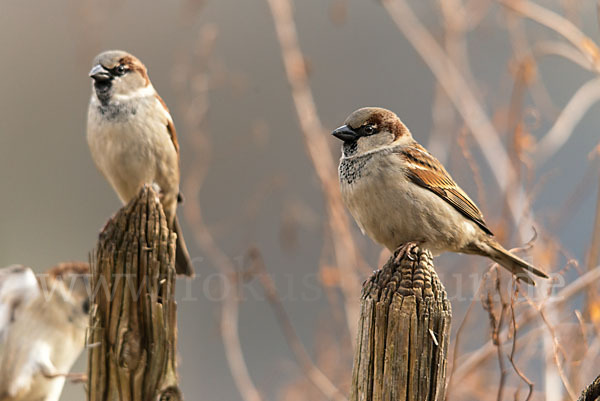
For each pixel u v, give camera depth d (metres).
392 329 5.98
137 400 6.48
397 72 15.95
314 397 10.88
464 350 10.61
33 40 17.48
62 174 16.78
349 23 16.23
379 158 8.30
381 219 8.35
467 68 12.05
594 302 8.89
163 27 16.56
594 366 9.10
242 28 16.34
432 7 13.20
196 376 13.62
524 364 9.48
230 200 14.49
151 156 9.48
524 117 10.41
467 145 10.84
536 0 12.69
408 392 5.93
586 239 11.15
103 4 12.86
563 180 13.27
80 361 12.07
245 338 13.43
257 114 15.30
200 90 11.50
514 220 10.08
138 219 6.63
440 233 8.32
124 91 9.45
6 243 15.84
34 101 17.12
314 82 15.55
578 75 14.53
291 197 13.43
